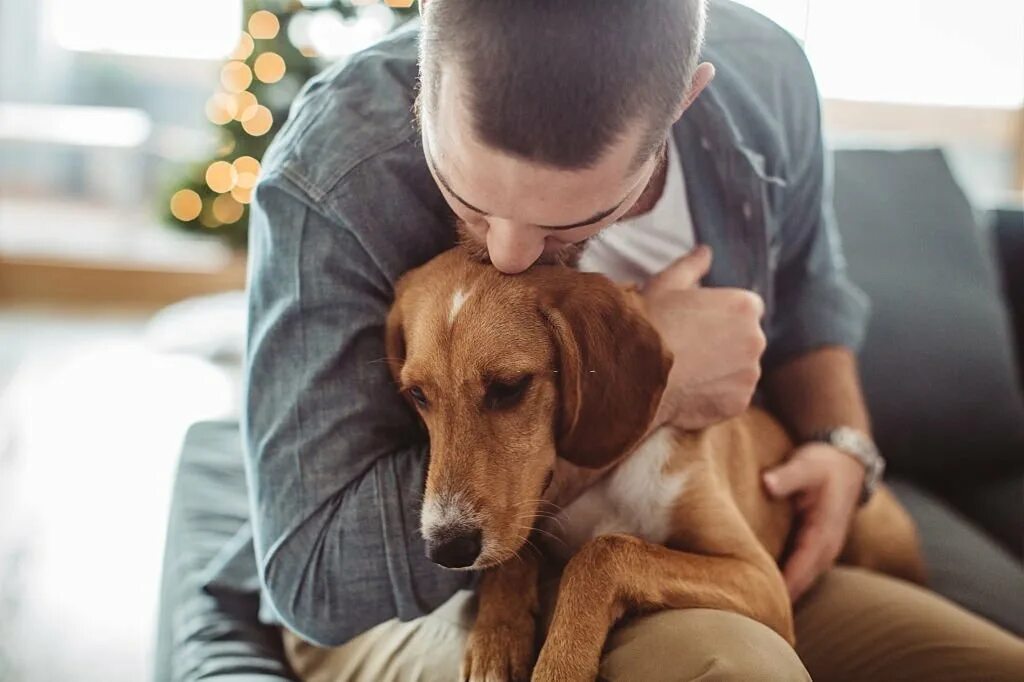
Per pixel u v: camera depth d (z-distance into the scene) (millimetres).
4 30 5125
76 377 3666
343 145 1160
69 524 2668
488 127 853
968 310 2246
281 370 1161
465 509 1082
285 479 1151
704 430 1298
